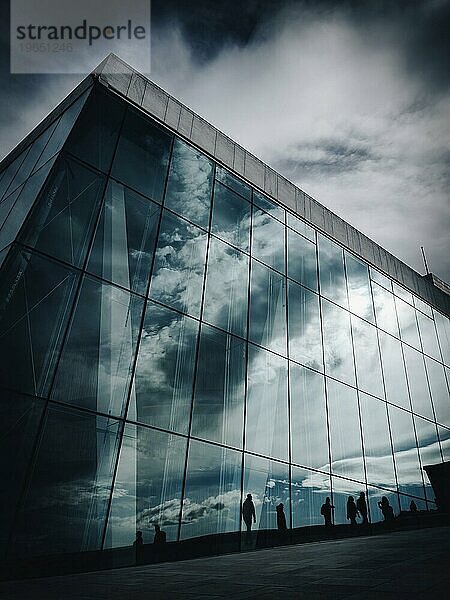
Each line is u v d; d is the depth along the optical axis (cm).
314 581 671
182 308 1576
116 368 1323
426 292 3148
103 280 1392
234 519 1447
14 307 1169
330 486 1817
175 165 1784
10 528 991
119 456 1238
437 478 2383
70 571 1048
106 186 1519
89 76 1678
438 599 485
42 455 1094
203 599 574
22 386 1117
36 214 1312
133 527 1202
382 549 1105
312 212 2402
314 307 2150
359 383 2216
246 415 1630
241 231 1945
